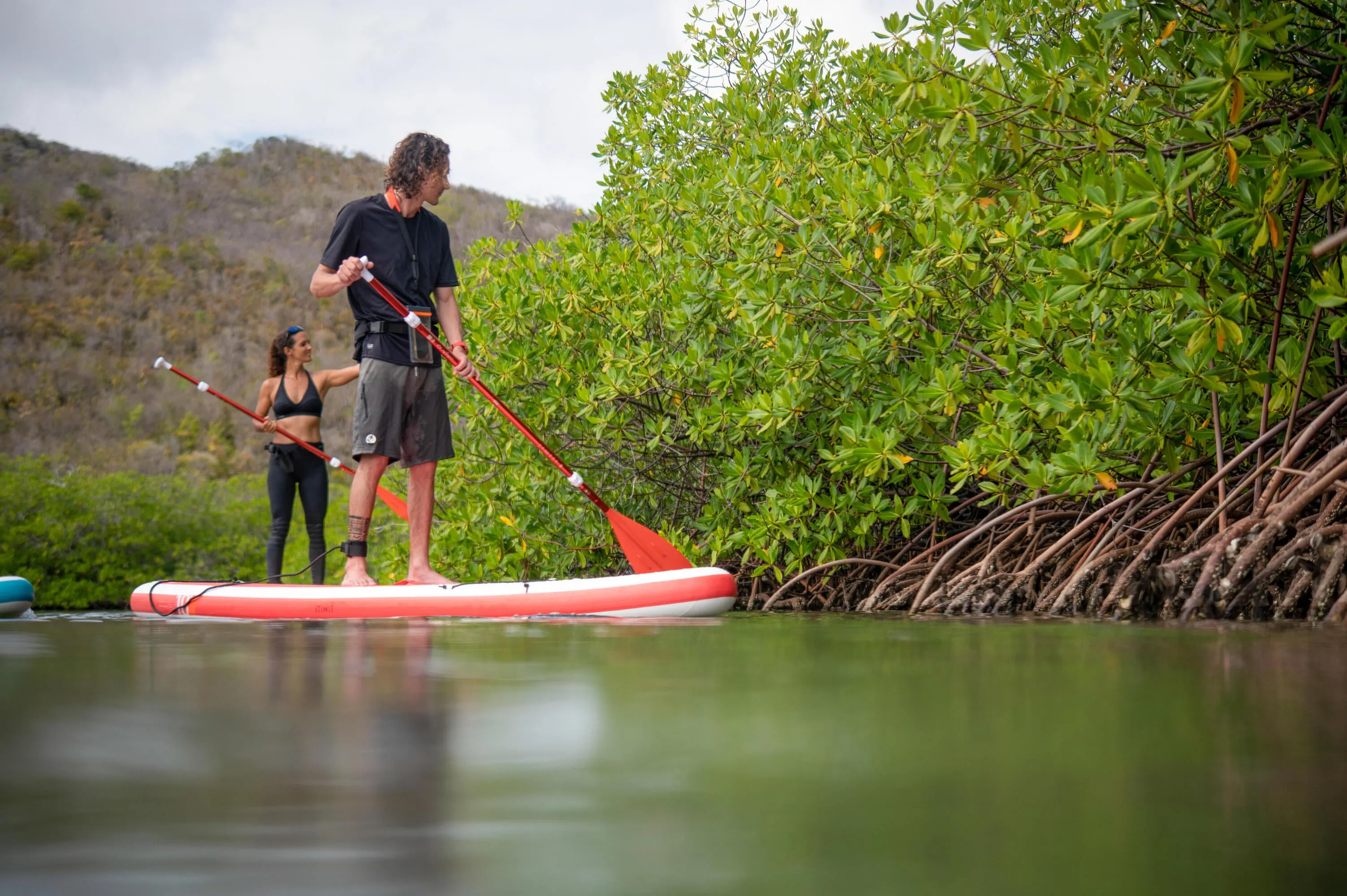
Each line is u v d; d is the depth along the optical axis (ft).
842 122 23.50
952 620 12.57
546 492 22.75
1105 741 3.64
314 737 3.72
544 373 21.97
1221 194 12.28
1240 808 2.69
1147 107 12.33
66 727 3.90
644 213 24.16
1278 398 13.20
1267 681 5.41
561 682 5.41
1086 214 11.69
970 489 20.16
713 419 19.52
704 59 27.02
